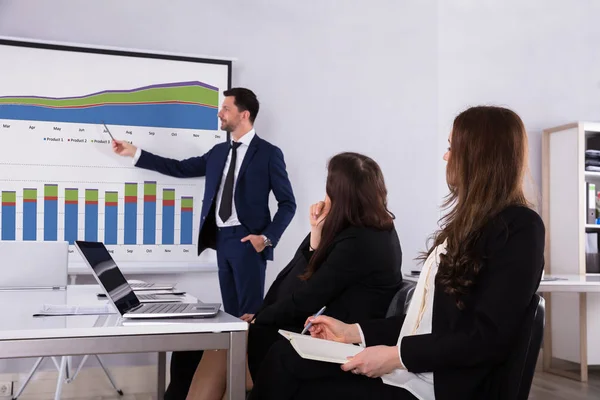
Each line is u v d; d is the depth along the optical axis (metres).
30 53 3.51
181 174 3.68
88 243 1.71
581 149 4.25
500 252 1.34
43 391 3.49
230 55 3.90
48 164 3.54
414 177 4.20
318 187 4.02
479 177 1.42
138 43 3.74
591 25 4.69
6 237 3.47
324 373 1.49
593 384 4.03
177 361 2.21
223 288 3.59
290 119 3.99
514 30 4.56
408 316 1.55
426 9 4.29
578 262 4.24
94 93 3.61
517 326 1.31
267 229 3.48
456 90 4.41
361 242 2.08
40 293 2.27
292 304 2.09
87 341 1.37
